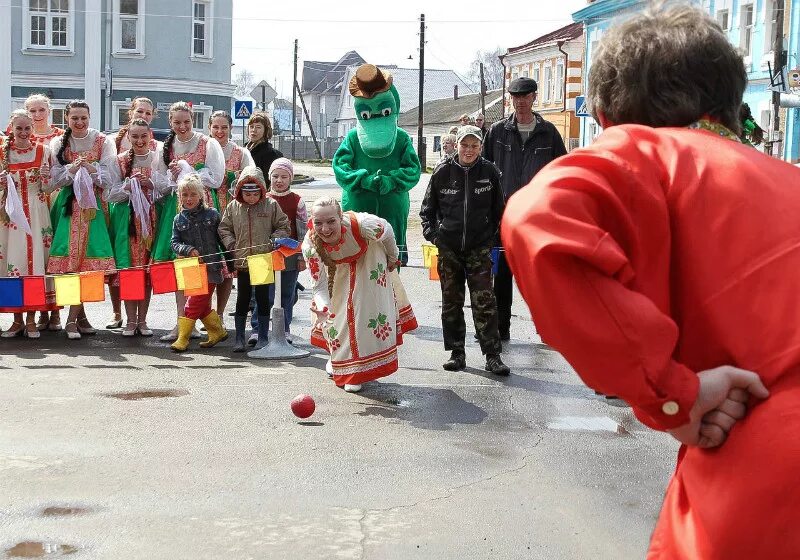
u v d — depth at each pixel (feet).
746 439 6.21
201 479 18.22
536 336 34.42
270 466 19.07
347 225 24.93
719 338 6.41
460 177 27.99
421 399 24.82
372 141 39.86
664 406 6.19
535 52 194.49
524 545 15.28
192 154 33.30
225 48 129.80
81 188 31.32
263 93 126.21
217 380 26.66
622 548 15.20
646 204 6.49
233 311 39.01
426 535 15.65
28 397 24.26
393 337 25.53
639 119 7.26
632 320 6.15
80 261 32.24
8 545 14.99
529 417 23.17
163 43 125.29
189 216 30.81
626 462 19.65
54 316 33.50
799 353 6.14
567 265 6.20
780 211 6.41
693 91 7.07
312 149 282.56
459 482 18.30
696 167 6.60
